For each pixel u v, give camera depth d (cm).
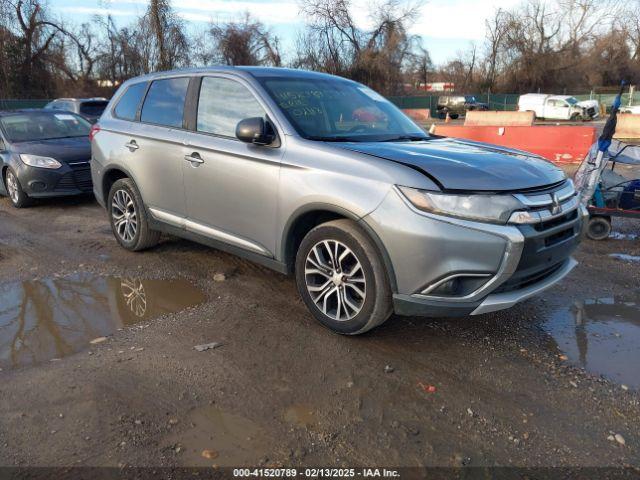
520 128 1270
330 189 346
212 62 4031
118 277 485
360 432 269
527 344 362
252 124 376
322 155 358
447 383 313
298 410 286
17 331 377
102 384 307
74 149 801
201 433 265
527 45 5231
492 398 299
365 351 349
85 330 379
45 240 610
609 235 641
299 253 376
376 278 333
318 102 425
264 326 385
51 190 772
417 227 310
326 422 276
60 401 290
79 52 4347
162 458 247
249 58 4144
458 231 306
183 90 475
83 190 799
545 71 5250
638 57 5281
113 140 535
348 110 437
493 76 5547
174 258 536
